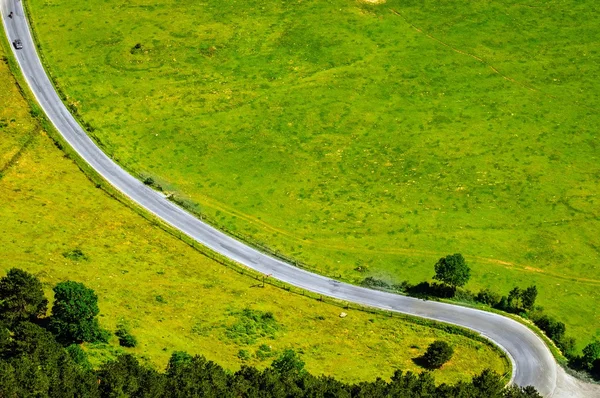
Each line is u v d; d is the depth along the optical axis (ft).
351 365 553.23
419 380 504.84
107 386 456.04
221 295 609.42
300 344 570.05
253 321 582.76
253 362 539.70
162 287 602.44
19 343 473.26
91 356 504.43
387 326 603.26
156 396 456.45
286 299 620.90
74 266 599.98
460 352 581.12
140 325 551.18
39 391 438.81
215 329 568.00
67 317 509.35
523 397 506.48
